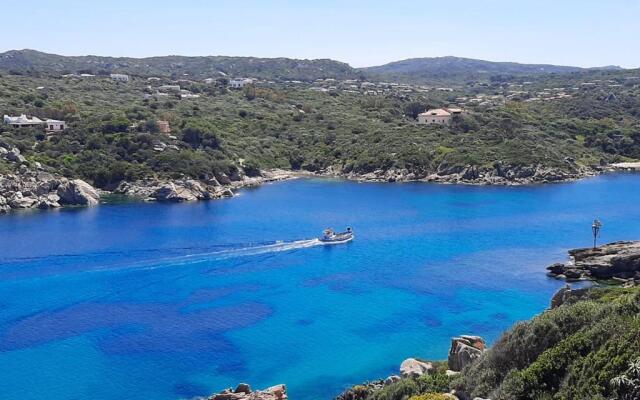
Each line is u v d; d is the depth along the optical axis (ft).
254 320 288.10
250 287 336.70
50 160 597.93
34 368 235.81
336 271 370.12
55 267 358.43
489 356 146.82
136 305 304.09
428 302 316.81
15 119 651.66
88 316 287.89
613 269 362.94
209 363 243.19
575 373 121.49
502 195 637.30
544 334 138.82
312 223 495.00
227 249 407.64
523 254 413.39
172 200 582.76
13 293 315.58
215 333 272.10
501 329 280.31
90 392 219.20
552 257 406.41
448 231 477.36
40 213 513.86
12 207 526.16
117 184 608.19
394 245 433.89
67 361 241.96
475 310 305.73
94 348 253.85
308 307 306.76
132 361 243.19
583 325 136.36
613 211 558.15
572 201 606.14
